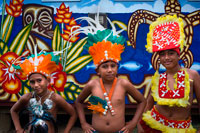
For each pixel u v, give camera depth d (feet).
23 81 13.37
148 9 13.01
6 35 13.28
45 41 13.30
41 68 8.54
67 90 13.42
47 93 8.93
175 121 8.30
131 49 13.23
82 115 9.03
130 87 8.75
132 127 8.55
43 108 8.70
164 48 8.02
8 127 13.87
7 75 13.29
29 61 8.66
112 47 8.43
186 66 13.07
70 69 13.37
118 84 8.77
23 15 13.24
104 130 8.34
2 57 13.29
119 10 13.08
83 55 13.30
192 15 12.91
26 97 9.00
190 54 13.05
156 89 8.62
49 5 13.17
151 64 13.24
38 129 8.48
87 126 8.75
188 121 8.36
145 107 9.27
